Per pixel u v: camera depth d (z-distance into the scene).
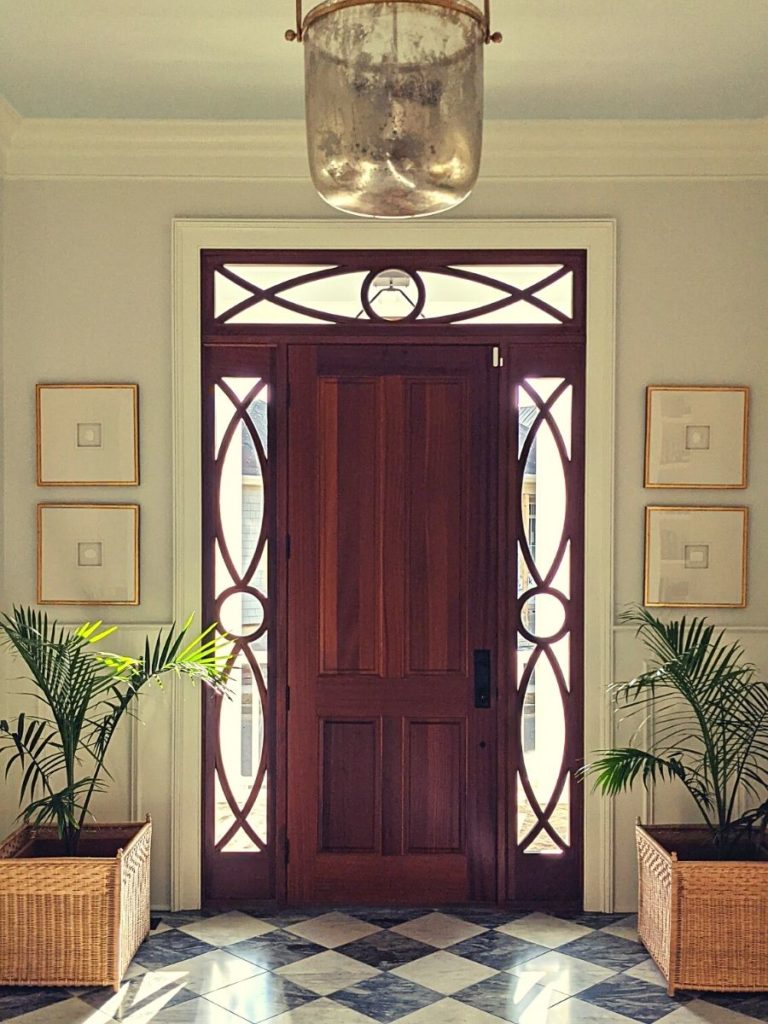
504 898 4.27
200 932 4.00
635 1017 3.33
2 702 4.14
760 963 3.50
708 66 3.57
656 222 4.21
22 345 4.20
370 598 4.28
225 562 4.27
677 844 3.92
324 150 2.34
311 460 4.26
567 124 4.09
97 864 3.52
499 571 4.25
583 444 4.24
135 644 4.21
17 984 3.53
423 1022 3.29
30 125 4.09
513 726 4.27
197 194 4.20
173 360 4.18
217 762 4.29
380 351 4.27
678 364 4.21
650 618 3.81
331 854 4.29
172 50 3.44
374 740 4.29
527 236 4.18
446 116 2.29
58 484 4.20
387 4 2.25
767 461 4.22
